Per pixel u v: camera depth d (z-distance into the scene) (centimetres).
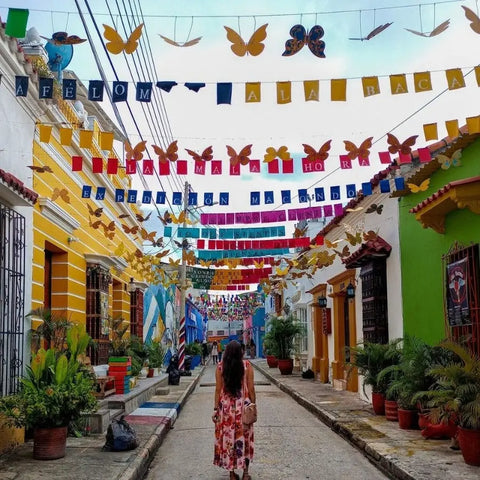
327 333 1941
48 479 674
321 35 576
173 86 645
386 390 1098
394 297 1230
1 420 778
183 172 845
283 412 1359
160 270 2014
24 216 944
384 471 765
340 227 1700
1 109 871
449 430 880
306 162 828
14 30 540
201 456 887
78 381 822
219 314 5434
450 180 975
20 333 898
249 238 1429
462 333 916
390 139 797
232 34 566
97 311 1398
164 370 2520
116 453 818
